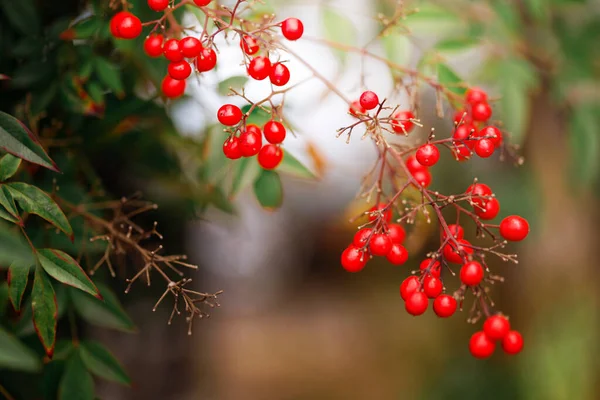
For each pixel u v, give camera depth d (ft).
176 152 1.63
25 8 1.42
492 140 1.30
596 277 2.65
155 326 1.87
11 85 1.43
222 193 1.64
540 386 2.67
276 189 1.45
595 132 1.79
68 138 1.48
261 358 5.96
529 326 2.74
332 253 8.84
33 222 1.39
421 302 1.26
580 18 1.80
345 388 5.25
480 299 1.30
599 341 2.64
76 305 1.37
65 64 1.42
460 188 3.11
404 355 5.25
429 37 1.69
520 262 2.76
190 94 1.54
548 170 2.44
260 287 8.20
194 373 2.12
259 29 1.28
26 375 1.41
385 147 1.27
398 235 1.31
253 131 1.28
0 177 1.21
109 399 1.80
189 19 1.42
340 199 8.57
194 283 1.90
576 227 2.55
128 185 1.63
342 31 1.53
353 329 6.55
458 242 1.27
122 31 1.28
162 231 1.71
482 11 1.67
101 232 1.43
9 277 1.21
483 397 3.28
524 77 1.65
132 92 1.52
